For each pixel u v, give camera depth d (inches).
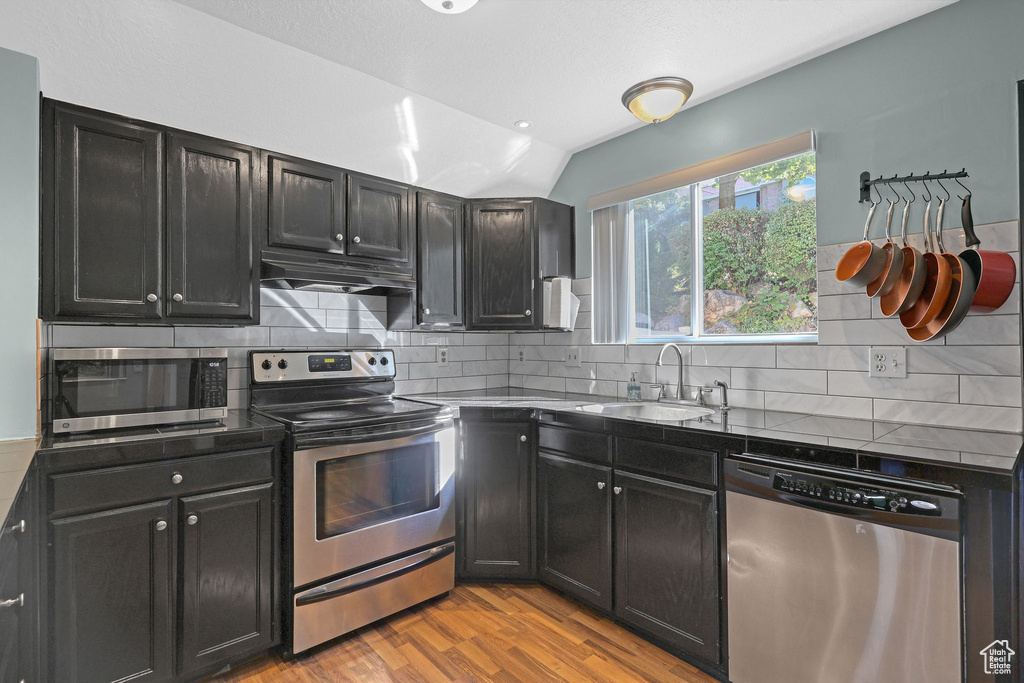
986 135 68.0
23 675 53.3
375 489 85.4
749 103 92.1
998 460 52.5
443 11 67.1
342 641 81.0
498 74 88.4
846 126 80.3
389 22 74.0
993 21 67.6
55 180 67.6
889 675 54.2
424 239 107.8
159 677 65.6
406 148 102.9
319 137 93.6
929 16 72.6
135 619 63.9
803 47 81.0
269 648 75.5
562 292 113.6
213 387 78.7
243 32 75.6
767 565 63.6
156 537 65.4
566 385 124.0
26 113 63.0
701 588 71.8
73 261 68.8
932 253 67.6
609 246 116.8
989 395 67.4
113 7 67.5
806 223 91.7
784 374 87.0
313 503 77.9
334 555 80.0
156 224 75.4
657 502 77.4
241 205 83.8
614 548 83.8
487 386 132.6
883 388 76.4
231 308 82.5
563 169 126.0
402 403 102.0
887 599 54.3
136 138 74.0
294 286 97.8
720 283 102.9
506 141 112.0
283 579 77.4
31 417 63.5
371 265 100.7
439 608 91.0
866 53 78.4
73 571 59.7
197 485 69.1
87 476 60.7
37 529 57.6
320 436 78.6
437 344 123.6
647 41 79.0
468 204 114.7
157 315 75.3
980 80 68.6
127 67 73.5
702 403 95.9
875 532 55.0
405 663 75.3
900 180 73.9
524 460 97.7
